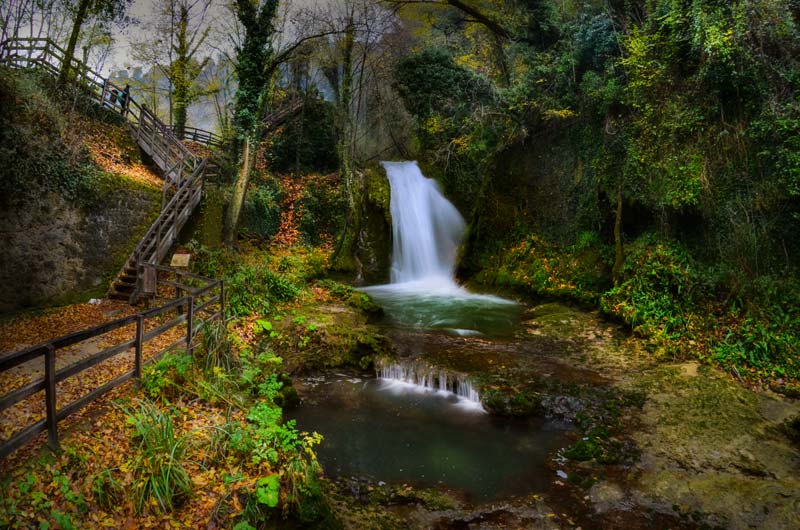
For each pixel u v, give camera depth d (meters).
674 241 11.08
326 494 5.04
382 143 26.31
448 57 19.70
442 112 20.00
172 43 21.39
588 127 14.68
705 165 10.54
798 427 6.23
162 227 11.62
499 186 17.44
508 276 15.27
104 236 11.05
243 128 15.19
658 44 11.40
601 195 13.74
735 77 9.92
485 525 4.64
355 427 6.75
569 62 14.82
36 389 3.82
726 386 7.49
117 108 14.98
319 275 16.16
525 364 8.71
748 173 9.87
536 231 15.84
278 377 7.69
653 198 11.56
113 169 12.18
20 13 12.19
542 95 15.66
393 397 7.83
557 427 6.76
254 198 17.88
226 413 5.78
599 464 5.74
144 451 4.39
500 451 6.12
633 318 10.17
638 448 6.05
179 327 8.80
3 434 4.40
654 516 4.77
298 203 19.92
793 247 9.18
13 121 9.38
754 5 9.41
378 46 19.56
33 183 9.62
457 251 18.36
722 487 5.15
